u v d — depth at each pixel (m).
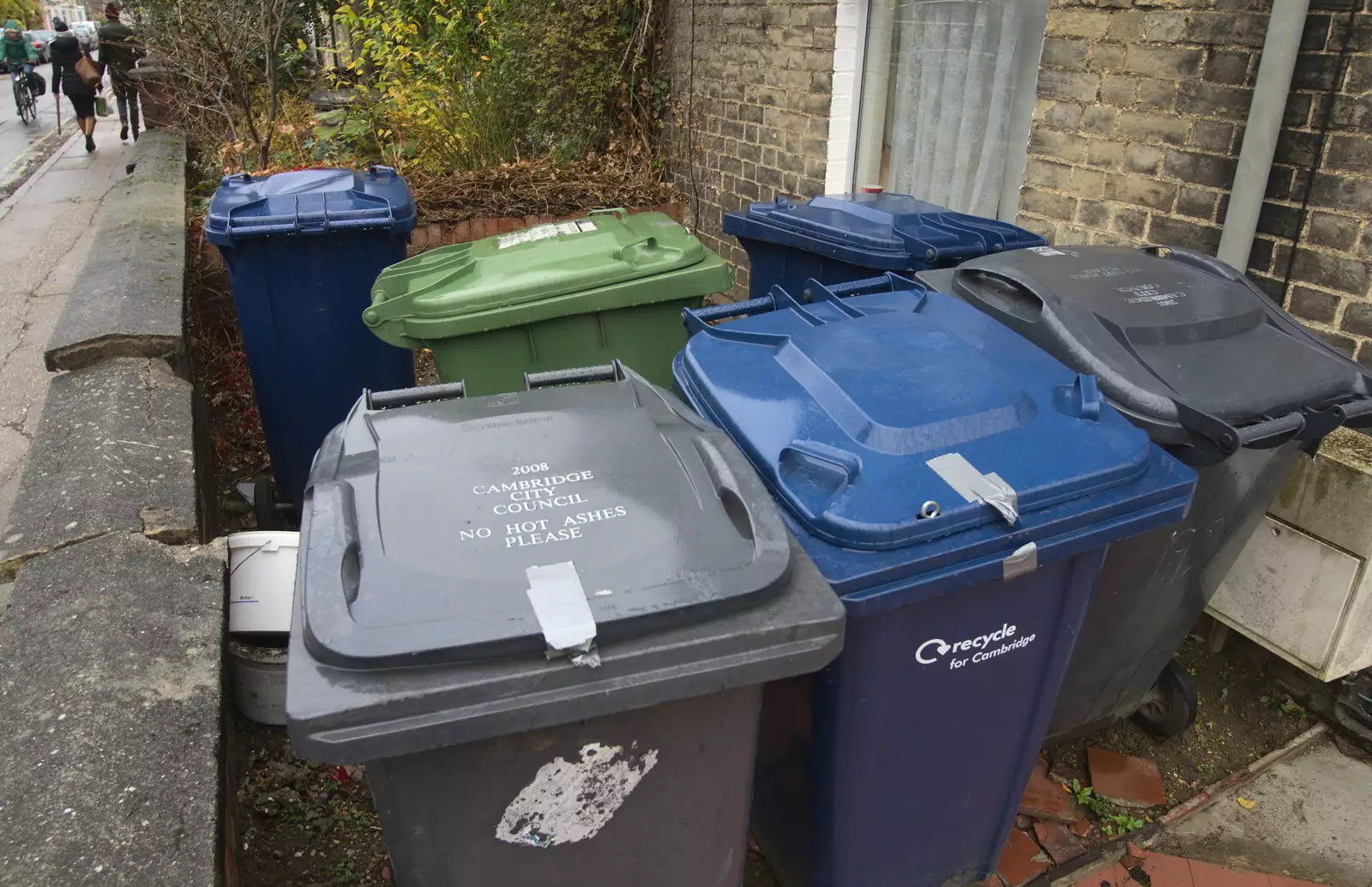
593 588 1.41
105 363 3.66
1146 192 3.39
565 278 3.02
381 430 1.78
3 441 4.93
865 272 3.35
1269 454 2.32
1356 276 2.80
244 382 5.18
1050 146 3.75
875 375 2.04
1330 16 2.73
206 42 7.07
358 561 1.46
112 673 2.10
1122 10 3.35
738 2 5.86
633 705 1.38
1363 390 2.29
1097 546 1.84
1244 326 2.42
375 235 3.76
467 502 1.58
